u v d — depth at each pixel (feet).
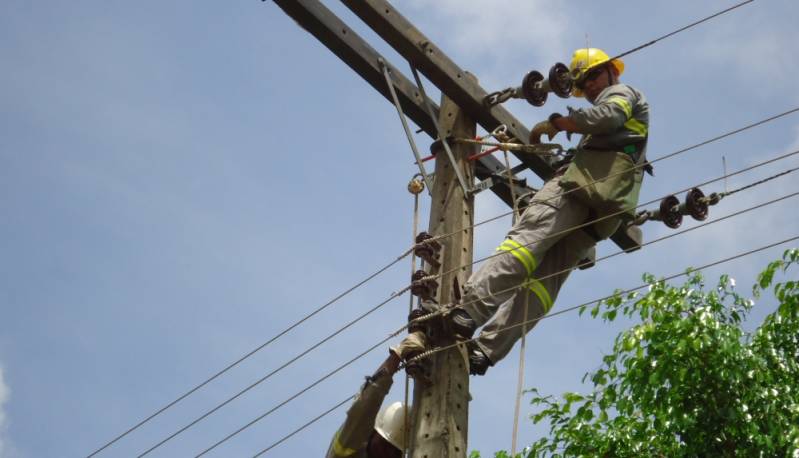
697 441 27.71
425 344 20.63
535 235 21.12
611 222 21.71
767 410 27.25
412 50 23.15
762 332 29.48
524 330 20.81
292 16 22.90
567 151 22.79
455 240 22.27
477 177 24.84
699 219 23.41
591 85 22.93
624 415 28.89
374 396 20.51
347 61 23.58
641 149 21.90
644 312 28.99
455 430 20.12
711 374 27.68
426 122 24.23
